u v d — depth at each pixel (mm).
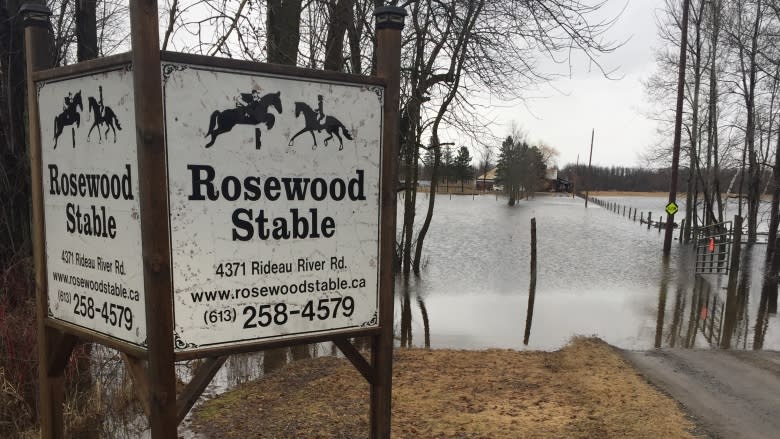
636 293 14930
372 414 3301
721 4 25859
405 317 11883
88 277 2904
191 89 2570
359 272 3111
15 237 7617
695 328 10773
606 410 5742
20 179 7910
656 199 97875
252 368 7770
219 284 2713
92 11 8070
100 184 2762
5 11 7840
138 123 2445
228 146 2684
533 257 16016
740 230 16672
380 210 3146
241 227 2754
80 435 5469
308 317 2979
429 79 12672
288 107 2830
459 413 5660
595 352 8289
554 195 103312
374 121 3080
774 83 22859
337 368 7383
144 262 2510
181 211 2592
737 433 5156
